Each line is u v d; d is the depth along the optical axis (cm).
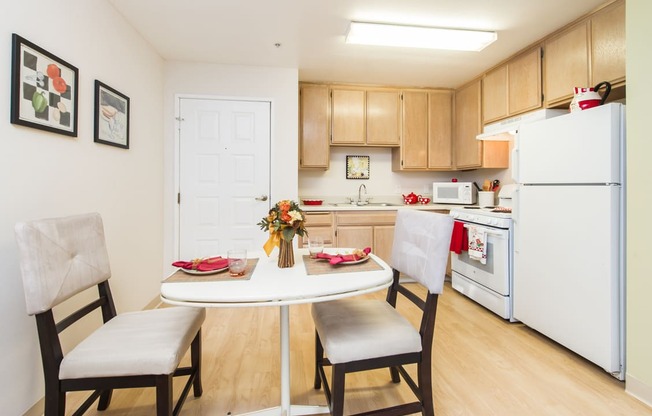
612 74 204
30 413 140
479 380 170
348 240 343
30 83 140
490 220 255
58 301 113
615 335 168
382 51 282
